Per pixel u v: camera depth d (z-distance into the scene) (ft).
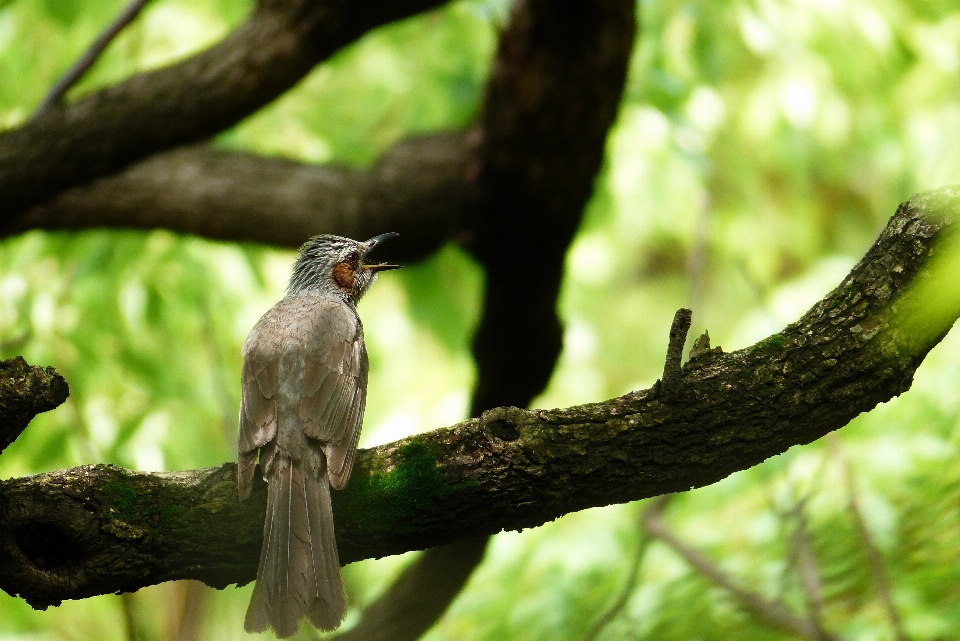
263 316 27.68
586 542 37.93
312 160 45.21
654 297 70.49
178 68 33.40
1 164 32.76
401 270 45.37
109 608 45.73
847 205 67.05
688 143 46.29
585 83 35.86
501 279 39.37
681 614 33.30
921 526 33.24
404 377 52.95
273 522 22.18
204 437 42.29
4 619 44.62
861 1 46.11
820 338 21.44
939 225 21.01
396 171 39.11
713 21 44.98
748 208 57.31
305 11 32.48
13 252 42.22
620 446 21.39
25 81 43.37
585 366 57.62
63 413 38.52
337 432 23.90
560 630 35.35
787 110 50.47
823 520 34.09
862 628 30.25
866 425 36.96
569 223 38.42
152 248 42.34
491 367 40.73
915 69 52.24
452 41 45.73
